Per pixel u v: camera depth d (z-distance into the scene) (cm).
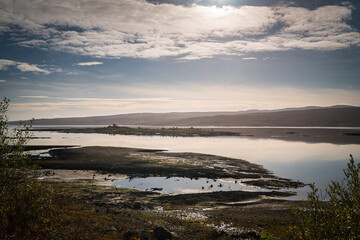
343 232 880
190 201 3816
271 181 5238
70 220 1803
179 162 7394
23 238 1043
